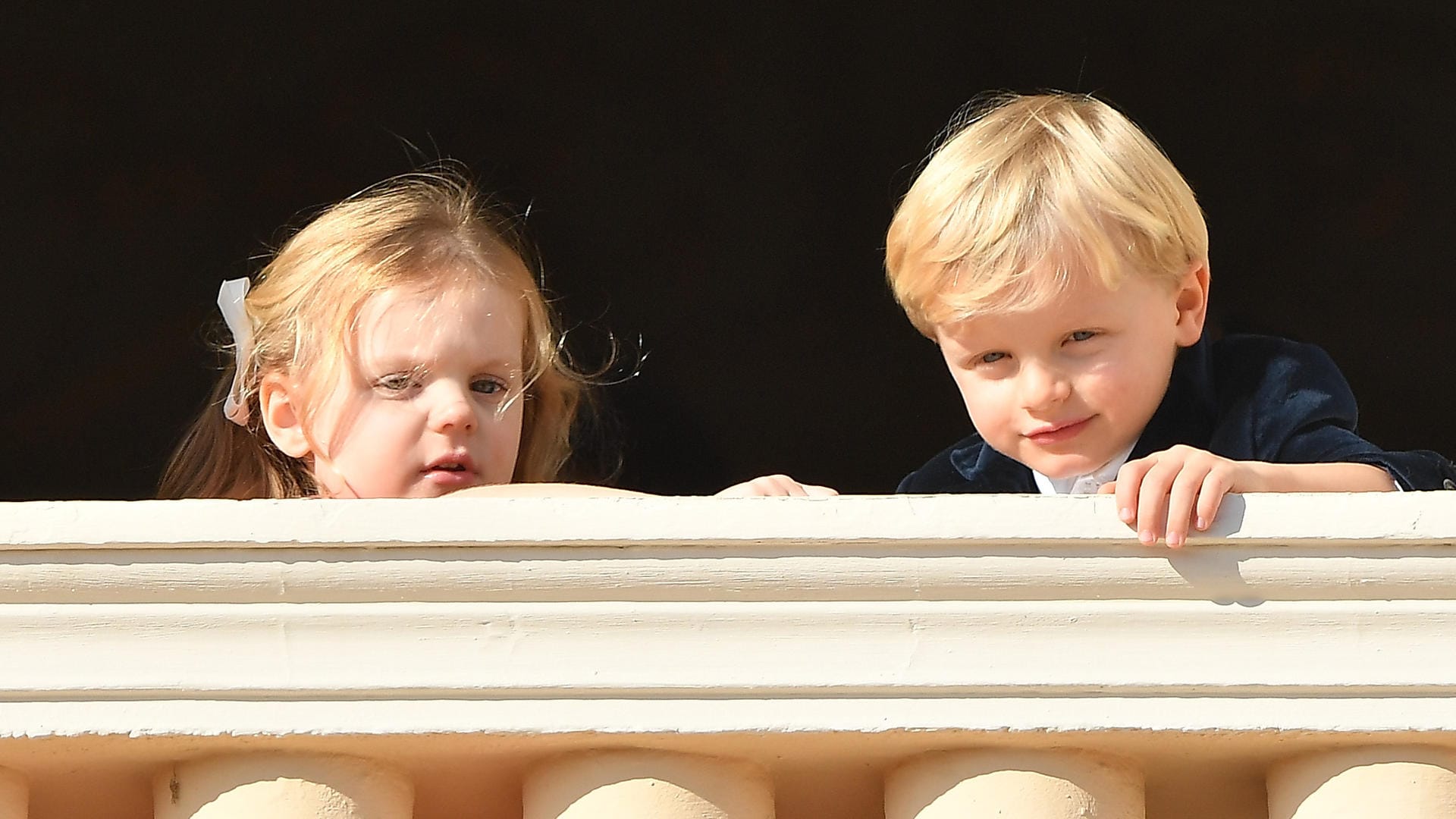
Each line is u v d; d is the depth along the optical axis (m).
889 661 5.20
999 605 5.22
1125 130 9.54
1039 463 9.23
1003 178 9.09
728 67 29.50
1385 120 29.11
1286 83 29.05
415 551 5.25
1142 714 5.18
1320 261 30.33
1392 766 5.25
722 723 5.19
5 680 5.22
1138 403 9.11
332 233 11.12
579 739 5.25
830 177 30.53
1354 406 9.20
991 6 28.72
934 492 10.66
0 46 27.89
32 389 30.77
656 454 31.94
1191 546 5.22
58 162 29.30
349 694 5.23
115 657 5.25
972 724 5.17
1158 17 28.61
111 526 5.25
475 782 5.60
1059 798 5.26
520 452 11.90
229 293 11.73
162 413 31.22
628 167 30.45
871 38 29.09
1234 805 5.68
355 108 29.61
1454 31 27.70
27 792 5.55
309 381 10.80
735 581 5.21
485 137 30.19
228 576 5.24
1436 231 29.78
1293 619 5.20
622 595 5.23
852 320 31.39
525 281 11.43
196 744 5.30
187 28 28.17
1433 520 5.14
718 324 31.52
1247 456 8.91
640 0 28.56
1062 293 8.88
